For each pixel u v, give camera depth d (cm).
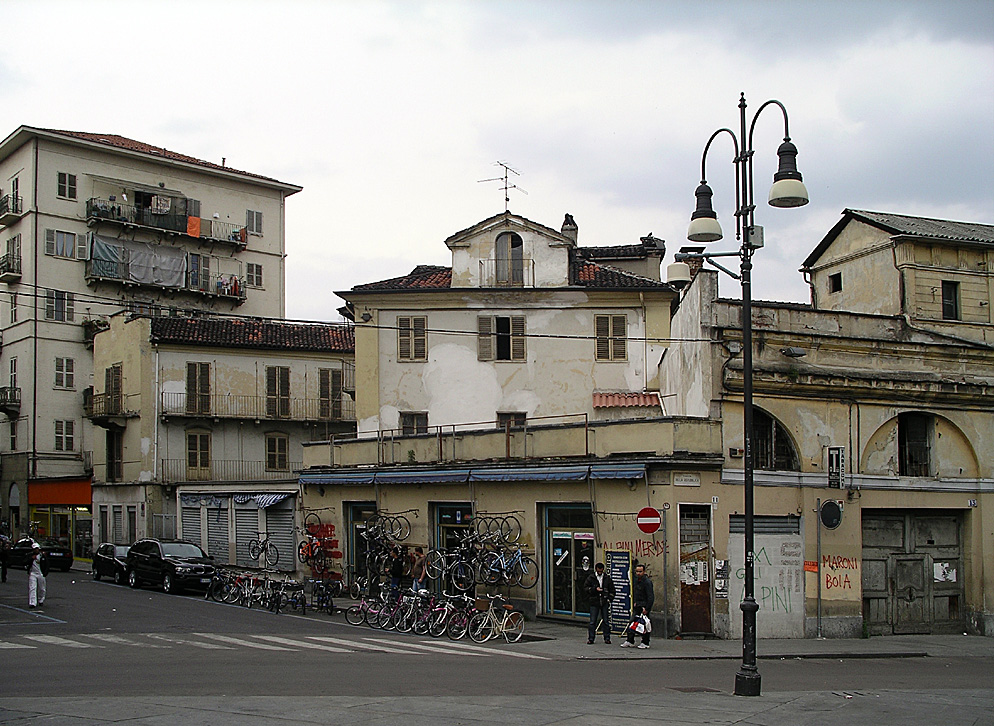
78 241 5919
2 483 5956
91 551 5175
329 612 2902
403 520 3139
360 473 3322
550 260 3819
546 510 2689
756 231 1670
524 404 3744
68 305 5866
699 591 2347
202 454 4903
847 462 2619
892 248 3080
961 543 2850
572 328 3784
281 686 1533
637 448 2405
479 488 2875
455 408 3750
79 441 5862
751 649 1540
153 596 3325
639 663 1978
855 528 2600
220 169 6519
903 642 2534
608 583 2273
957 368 2859
